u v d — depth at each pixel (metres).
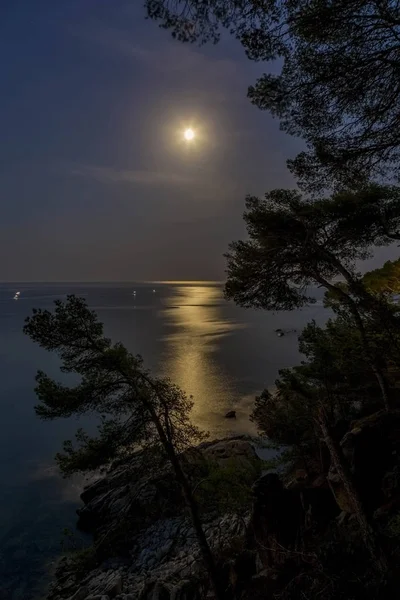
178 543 17.80
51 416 11.04
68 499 25.19
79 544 20.17
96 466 11.23
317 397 15.83
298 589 7.59
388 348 12.21
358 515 7.96
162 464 12.46
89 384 11.57
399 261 13.66
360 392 15.95
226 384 51.19
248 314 166.00
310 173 9.16
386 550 6.73
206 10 6.10
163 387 12.11
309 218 12.48
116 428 11.93
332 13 5.77
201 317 155.38
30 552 19.70
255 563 11.59
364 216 11.66
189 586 12.84
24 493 25.98
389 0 5.39
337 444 9.55
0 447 34.19
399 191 11.56
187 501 11.35
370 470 10.32
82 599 14.90
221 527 17.52
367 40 5.95
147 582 13.77
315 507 11.07
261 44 6.53
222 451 26.36
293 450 16.20
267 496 11.75
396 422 11.71
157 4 6.04
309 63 6.62
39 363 71.69
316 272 13.08
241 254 14.12
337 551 7.06
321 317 136.38
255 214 13.37
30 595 16.55
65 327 11.10
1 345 91.19
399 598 5.62
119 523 18.17
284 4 6.04
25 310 180.38
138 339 93.62
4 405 46.72
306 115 7.44
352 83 6.47
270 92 7.38
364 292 11.64
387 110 6.52
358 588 6.12
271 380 53.31
